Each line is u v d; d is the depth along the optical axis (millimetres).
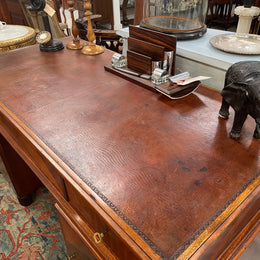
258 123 653
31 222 1512
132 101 976
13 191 1731
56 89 1083
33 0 1508
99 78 1169
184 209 554
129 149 733
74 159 706
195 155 700
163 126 827
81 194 606
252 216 690
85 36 2285
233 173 639
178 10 1321
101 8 4340
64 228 929
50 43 1509
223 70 1094
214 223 523
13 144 1066
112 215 550
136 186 614
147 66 1079
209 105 935
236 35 1288
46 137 797
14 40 2318
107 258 674
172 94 942
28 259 1314
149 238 502
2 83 1154
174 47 1019
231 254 631
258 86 629
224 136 769
